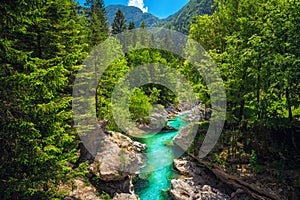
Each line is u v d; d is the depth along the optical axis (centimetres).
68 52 1475
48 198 999
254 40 1440
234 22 1950
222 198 1553
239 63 1597
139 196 1666
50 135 999
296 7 1325
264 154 1625
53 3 1331
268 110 1557
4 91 792
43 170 976
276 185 1374
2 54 788
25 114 875
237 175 1553
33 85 800
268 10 1536
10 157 870
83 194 1412
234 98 1769
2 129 827
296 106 1365
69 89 1636
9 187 848
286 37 1400
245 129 1831
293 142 1537
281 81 1254
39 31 1262
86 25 2466
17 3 767
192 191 1669
